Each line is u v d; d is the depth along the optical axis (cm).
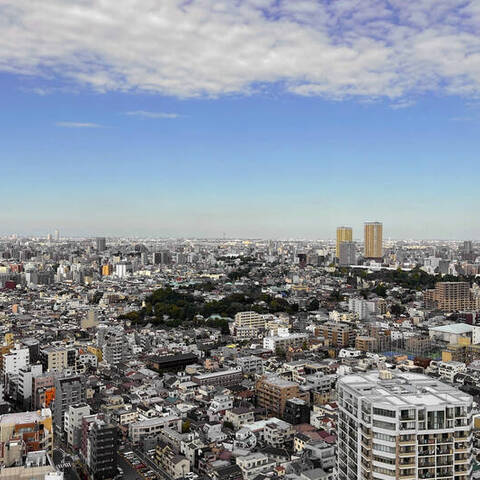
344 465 17438
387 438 15512
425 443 15550
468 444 15838
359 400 16388
